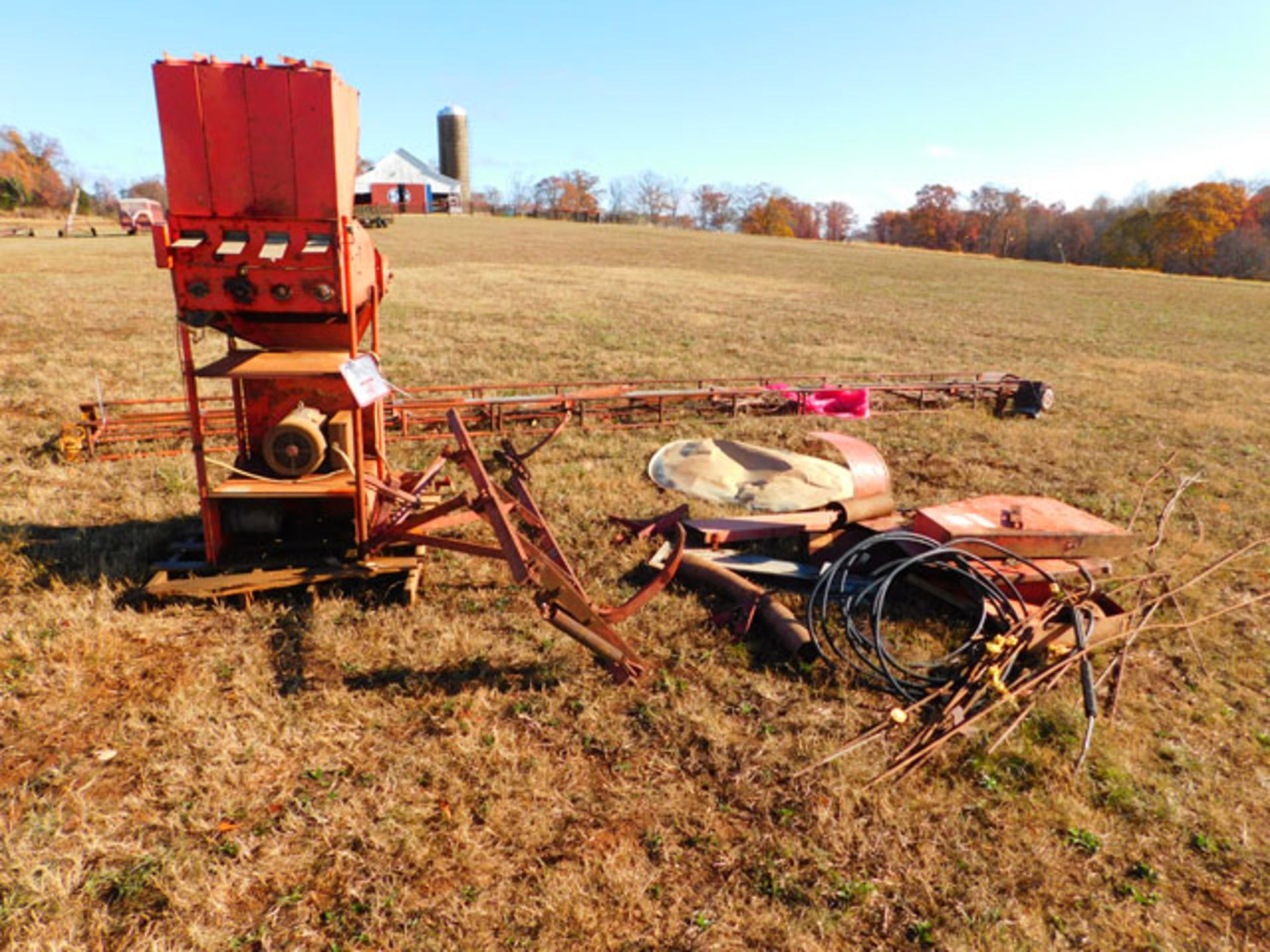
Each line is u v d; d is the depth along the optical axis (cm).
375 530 527
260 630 473
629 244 5341
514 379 1275
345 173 457
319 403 557
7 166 8856
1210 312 3294
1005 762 394
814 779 374
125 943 277
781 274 3962
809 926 297
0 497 667
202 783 350
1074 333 2344
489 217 7719
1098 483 862
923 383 1385
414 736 390
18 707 394
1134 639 516
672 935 290
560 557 464
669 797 359
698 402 1138
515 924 291
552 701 422
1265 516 775
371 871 310
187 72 418
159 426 894
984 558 527
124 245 3800
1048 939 297
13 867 300
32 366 1193
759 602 512
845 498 669
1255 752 416
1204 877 332
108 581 519
